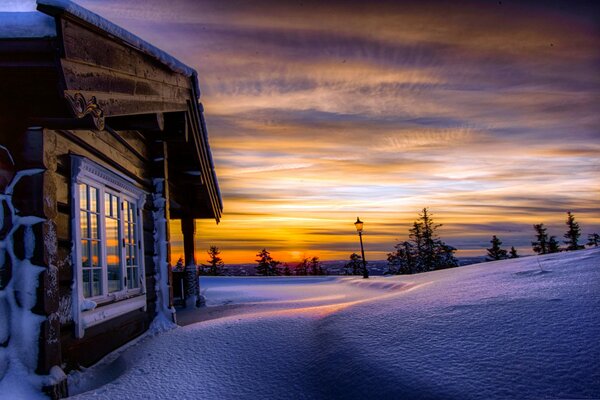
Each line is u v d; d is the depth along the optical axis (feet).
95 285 17.29
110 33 12.82
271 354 14.78
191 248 37.78
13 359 12.39
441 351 11.80
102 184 18.06
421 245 158.71
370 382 11.04
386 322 15.25
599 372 9.25
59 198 14.49
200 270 183.32
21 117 12.82
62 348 14.14
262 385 12.68
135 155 22.27
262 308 32.60
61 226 14.58
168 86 19.45
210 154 29.73
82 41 11.59
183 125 23.80
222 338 16.97
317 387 11.97
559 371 9.60
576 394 8.68
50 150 13.57
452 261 155.02
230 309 33.35
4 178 12.93
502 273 22.54
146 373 14.44
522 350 10.91
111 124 18.24
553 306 13.62
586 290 14.90
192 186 33.58
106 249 18.17
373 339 13.73
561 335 11.30
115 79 13.99
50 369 12.74
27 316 12.65
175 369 14.56
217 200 35.99
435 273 47.50
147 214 23.82
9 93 12.28
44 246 12.91
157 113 18.65
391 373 11.05
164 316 23.52
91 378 14.97
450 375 10.34
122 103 14.79
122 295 19.31
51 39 11.03
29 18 11.10
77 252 15.24
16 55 11.31
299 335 16.26
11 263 12.81
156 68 17.70
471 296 17.08
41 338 12.62
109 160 18.70
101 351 16.97
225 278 81.56
